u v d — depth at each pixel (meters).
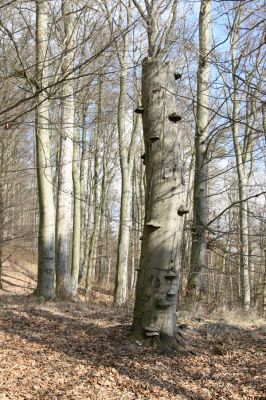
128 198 14.52
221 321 8.34
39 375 5.26
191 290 9.48
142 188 21.69
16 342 6.45
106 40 4.23
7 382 4.97
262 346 6.79
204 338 7.10
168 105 6.47
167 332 6.33
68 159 11.69
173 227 6.38
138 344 6.30
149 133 6.52
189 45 6.42
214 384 5.35
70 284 11.83
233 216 13.59
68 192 10.47
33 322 7.70
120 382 5.20
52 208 10.46
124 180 14.53
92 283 21.84
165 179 6.40
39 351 6.11
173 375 5.52
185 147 16.73
